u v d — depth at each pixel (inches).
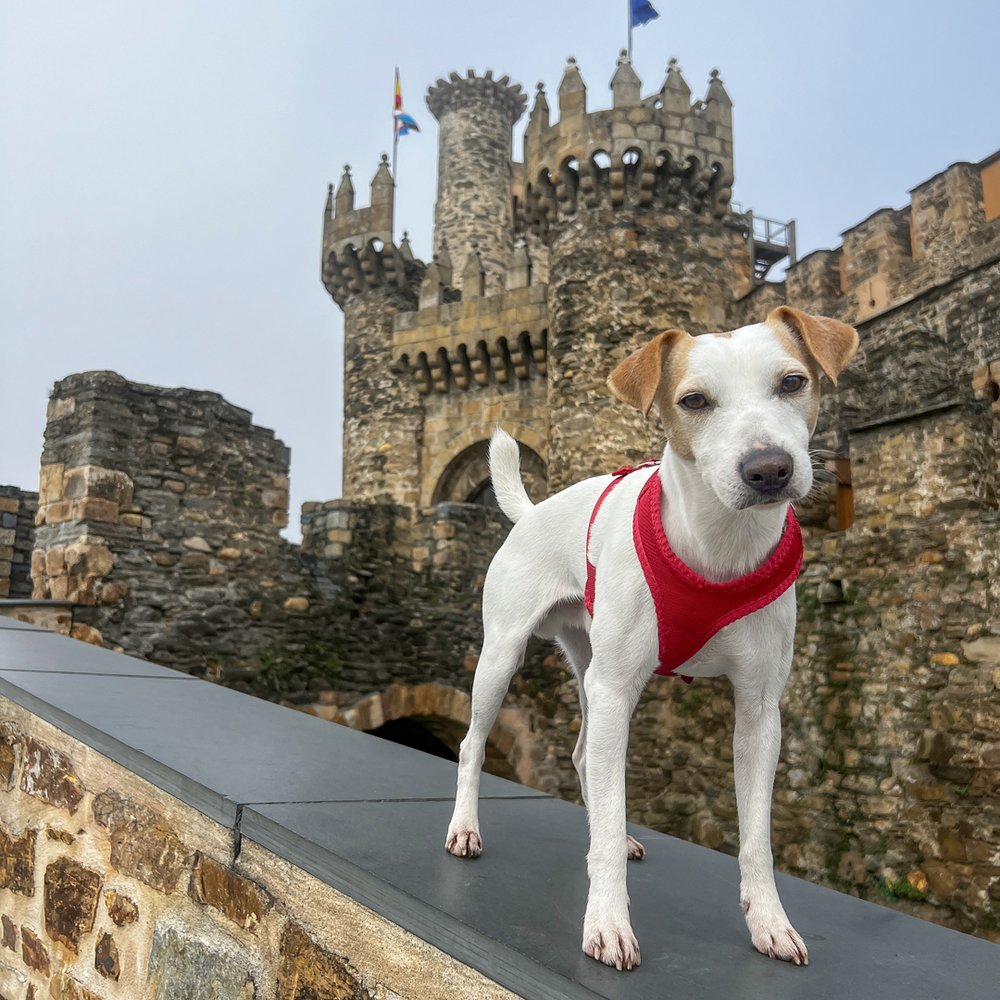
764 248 317.7
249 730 39.8
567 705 149.3
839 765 108.0
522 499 32.5
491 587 29.8
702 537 21.9
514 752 149.0
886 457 108.3
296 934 25.5
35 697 38.9
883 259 186.9
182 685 49.3
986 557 97.0
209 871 28.8
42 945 36.6
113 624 116.0
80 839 35.1
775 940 21.7
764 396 20.8
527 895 23.8
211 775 30.7
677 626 22.0
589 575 25.3
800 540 22.8
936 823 96.9
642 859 29.9
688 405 21.4
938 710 98.8
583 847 29.3
